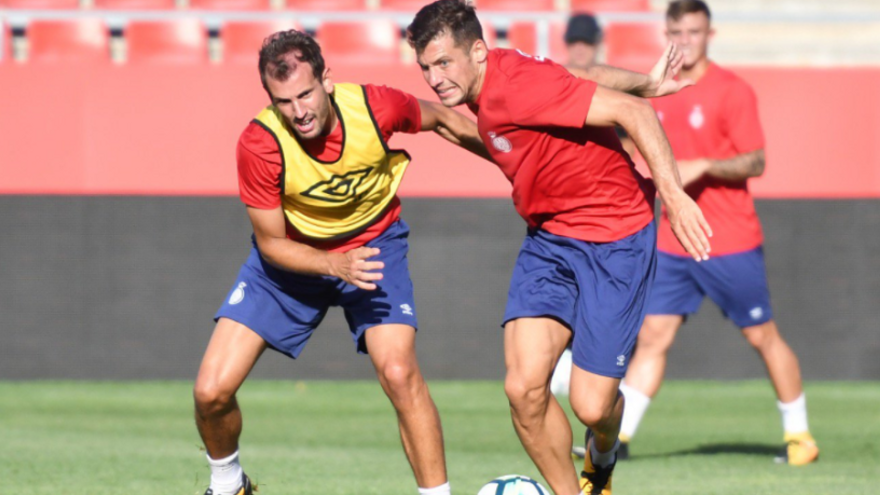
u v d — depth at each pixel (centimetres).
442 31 1346
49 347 3366
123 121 3328
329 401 3162
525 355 1419
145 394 3216
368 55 3903
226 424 1484
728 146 2216
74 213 3341
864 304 3419
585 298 1465
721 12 3984
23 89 3312
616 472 2031
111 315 3362
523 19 3638
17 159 3316
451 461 2192
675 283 2239
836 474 2003
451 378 3409
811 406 3066
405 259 1516
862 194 3394
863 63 4212
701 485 1847
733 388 3394
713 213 2206
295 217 1473
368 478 1903
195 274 3369
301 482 1850
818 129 3378
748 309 2209
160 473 1948
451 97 1373
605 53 3959
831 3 4222
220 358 1455
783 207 3397
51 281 3353
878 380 3438
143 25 3869
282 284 1480
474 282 3391
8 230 3331
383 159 1435
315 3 4028
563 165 1428
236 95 3341
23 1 3900
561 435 1423
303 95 1296
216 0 4006
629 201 1482
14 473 1941
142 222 3350
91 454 2203
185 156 3341
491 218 3378
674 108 2245
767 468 2095
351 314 1482
